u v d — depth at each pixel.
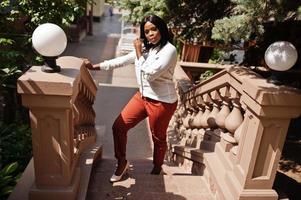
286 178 3.91
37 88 1.91
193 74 8.16
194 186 3.14
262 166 2.35
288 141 5.21
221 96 3.34
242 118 2.95
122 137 3.06
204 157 3.28
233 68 2.96
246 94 2.34
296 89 2.11
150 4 4.45
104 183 3.09
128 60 3.04
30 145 4.38
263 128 2.22
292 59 2.09
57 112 2.05
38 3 5.27
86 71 2.83
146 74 2.74
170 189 3.05
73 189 2.26
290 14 2.70
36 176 2.20
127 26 15.27
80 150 3.02
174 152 4.82
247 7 2.61
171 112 2.99
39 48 1.92
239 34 2.78
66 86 1.91
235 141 3.02
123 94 9.52
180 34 5.04
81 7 5.58
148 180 3.20
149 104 2.94
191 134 4.66
